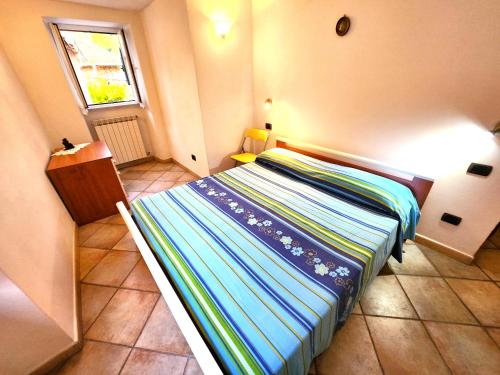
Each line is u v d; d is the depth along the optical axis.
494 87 1.24
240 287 0.95
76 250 1.88
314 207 1.51
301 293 0.91
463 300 1.42
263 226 1.33
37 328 1.04
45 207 1.58
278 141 2.65
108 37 2.90
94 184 2.20
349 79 1.83
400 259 1.49
